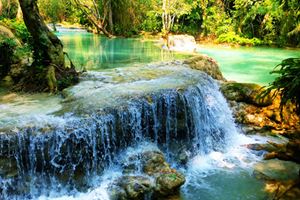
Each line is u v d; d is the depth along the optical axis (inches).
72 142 269.6
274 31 1047.6
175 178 262.7
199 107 356.5
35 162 261.0
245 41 1048.2
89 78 401.7
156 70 436.5
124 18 1178.0
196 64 483.2
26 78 379.6
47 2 1521.9
